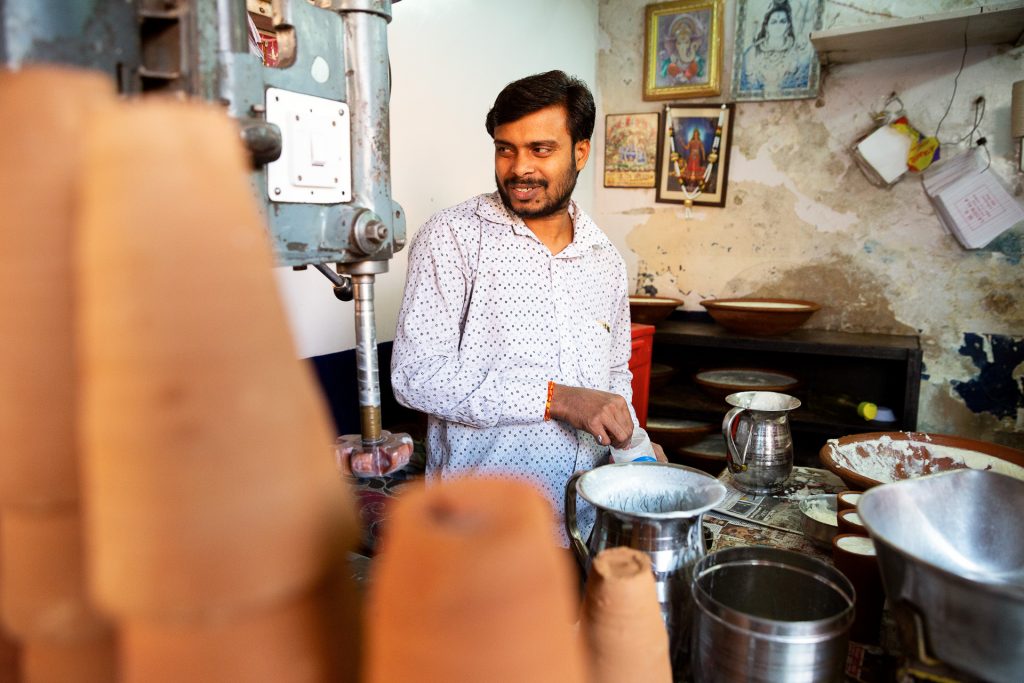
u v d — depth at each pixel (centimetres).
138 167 31
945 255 308
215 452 32
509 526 34
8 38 47
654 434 291
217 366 32
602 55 362
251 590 33
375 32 77
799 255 334
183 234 32
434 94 247
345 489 40
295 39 70
